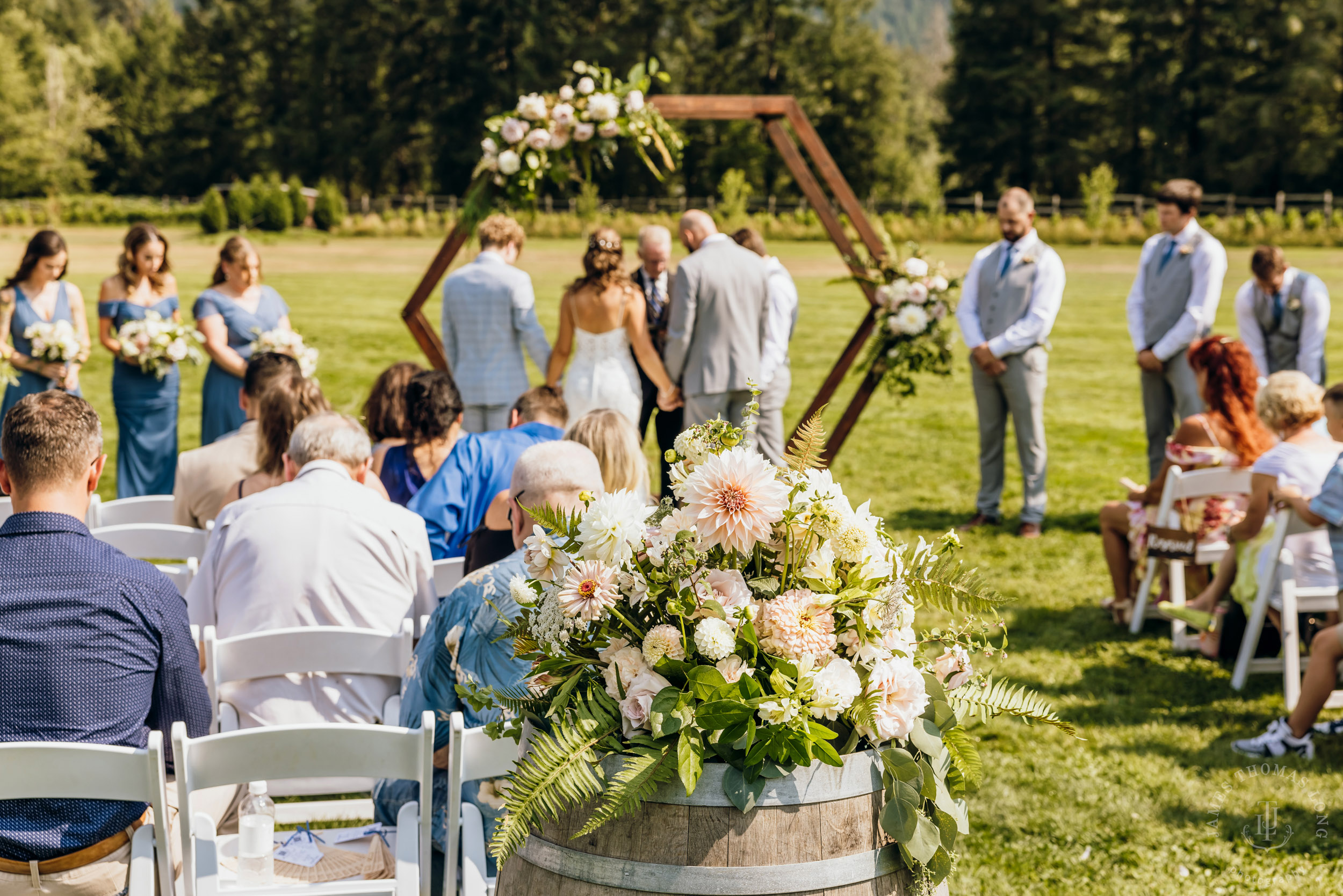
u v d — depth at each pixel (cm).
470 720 232
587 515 168
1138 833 331
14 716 216
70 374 636
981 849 324
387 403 444
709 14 5353
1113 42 4869
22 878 212
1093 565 605
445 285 624
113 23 6975
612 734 168
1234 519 480
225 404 633
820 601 164
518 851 179
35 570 219
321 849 245
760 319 631
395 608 293
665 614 170
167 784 251
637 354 627
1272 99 4331
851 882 168
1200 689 437
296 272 2455
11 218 3888
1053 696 432
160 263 658
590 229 3509
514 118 617
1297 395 418
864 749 175
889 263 678
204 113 5772
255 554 285
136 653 224
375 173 5269
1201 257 627
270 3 5744
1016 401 653
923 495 775
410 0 5000
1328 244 3055
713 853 164
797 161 672
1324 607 414
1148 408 668
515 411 440
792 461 182
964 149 5038
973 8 4988
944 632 186
